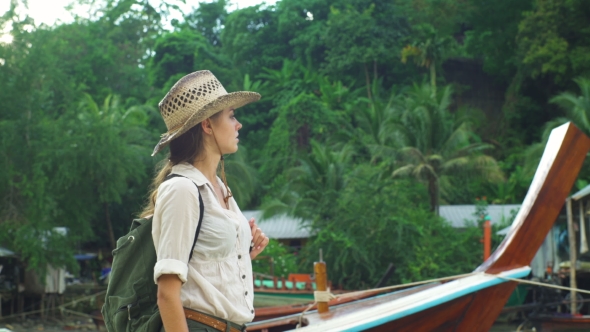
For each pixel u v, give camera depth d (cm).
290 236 2755
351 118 4409
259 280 1622
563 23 3825
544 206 502
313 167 2388
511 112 4319
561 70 3722
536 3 4038
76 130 2091
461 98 4788
